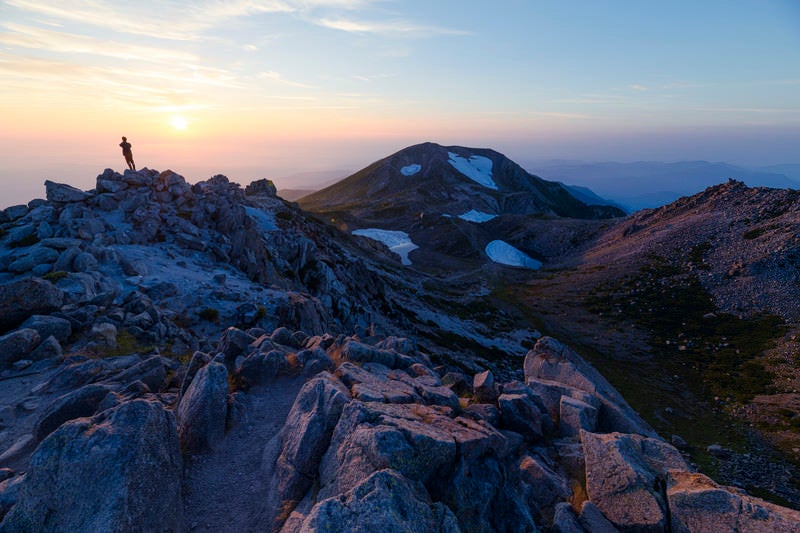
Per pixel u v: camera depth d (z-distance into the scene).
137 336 20.80
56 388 15.05
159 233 38.00
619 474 9.83
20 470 10.59
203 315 26.70
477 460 9.28
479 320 98.38
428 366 20.20
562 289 126.56
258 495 9.61
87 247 28.31
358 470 8.30
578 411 13.70
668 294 107.31
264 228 56.00
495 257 180.62
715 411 58.69
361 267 76.50
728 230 128.12
